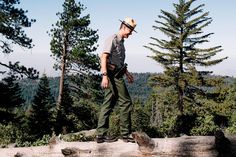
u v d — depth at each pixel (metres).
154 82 37.72
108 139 5.05
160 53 37.25
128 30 5.16
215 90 37.34
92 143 5.11
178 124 21.91
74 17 33.41
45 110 35.72
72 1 33.44
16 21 25.06
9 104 27.08
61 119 33.97
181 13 37.06
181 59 36.84
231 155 4.27
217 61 37.12
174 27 37.72
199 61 37.38
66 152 5.04
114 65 5.14
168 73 36.28
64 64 33.91
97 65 33.53
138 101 110.50
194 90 37.44
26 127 33.41
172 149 4.43
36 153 5.52
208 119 22.64
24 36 25.64
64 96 33.97
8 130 19.55
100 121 5.16
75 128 34.66
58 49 33.59
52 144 5.45
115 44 5.12
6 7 24.84
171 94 36.91
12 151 5.91
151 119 93.94
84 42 33.06
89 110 34.75
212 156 4.29
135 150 4.65
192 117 23.14
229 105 35.78
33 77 27.39
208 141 4.40
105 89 5.21
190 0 36.88
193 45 37.56
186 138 4.55
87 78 33.94
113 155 4.81
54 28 33.62
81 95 34.50
